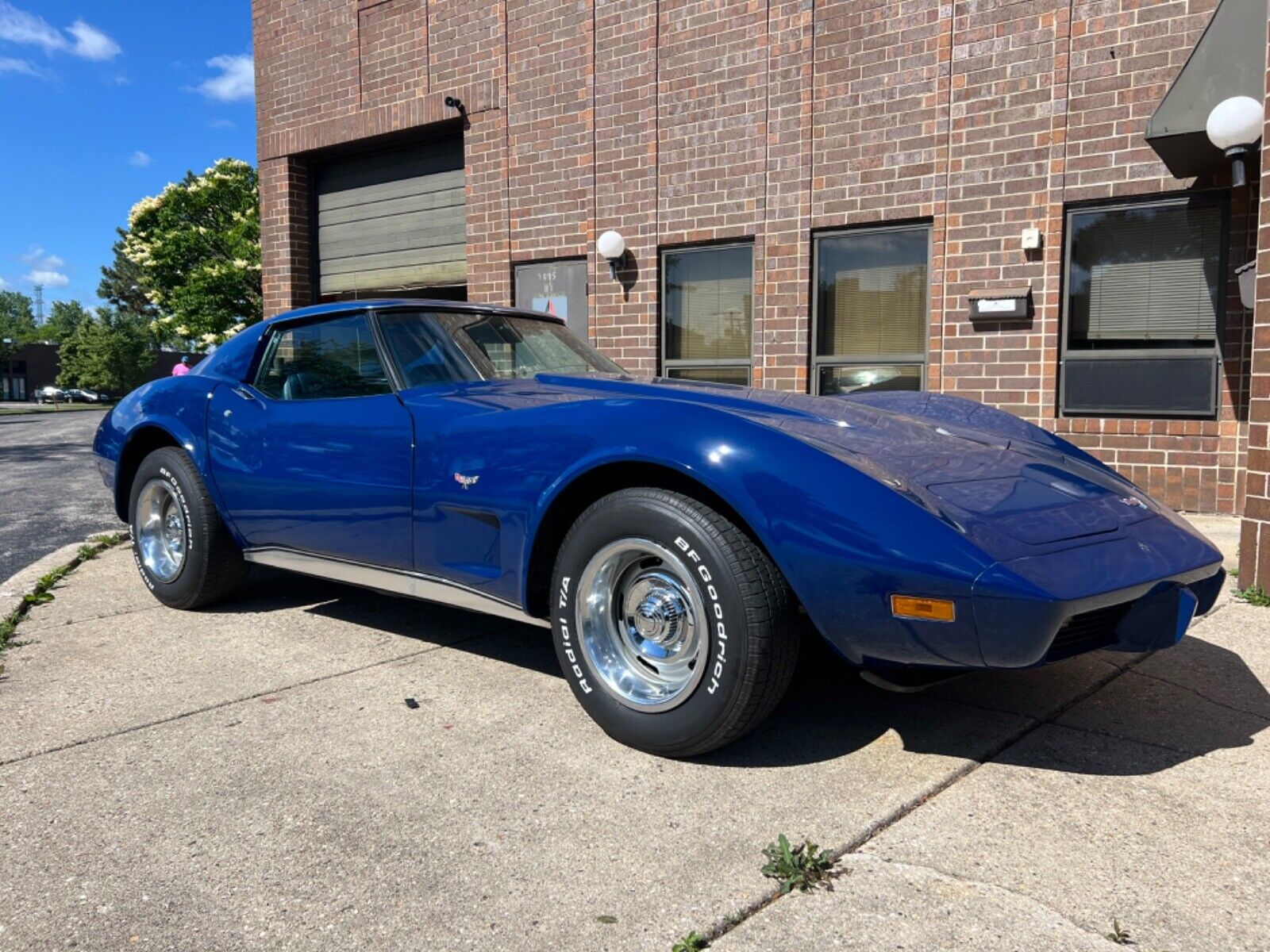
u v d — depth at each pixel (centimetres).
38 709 273
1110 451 621
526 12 864
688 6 768
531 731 257
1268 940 161
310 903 174
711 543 220
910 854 190
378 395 313
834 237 722
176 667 312
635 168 809
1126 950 158
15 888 179
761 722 230
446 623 369
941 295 673
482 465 269
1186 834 198
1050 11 621
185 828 202
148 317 8669
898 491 211
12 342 8700
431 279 1001
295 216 1088
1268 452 377
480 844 195
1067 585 196
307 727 260
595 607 249
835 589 207
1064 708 272
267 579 447
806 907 171
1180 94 509
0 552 518
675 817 207
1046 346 636
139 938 163
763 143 739
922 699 280
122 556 504
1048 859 188
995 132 645
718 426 230
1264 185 376
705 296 792
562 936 163
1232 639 334
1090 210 623
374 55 984
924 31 665
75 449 1355
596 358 368
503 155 895
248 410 352
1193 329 597
